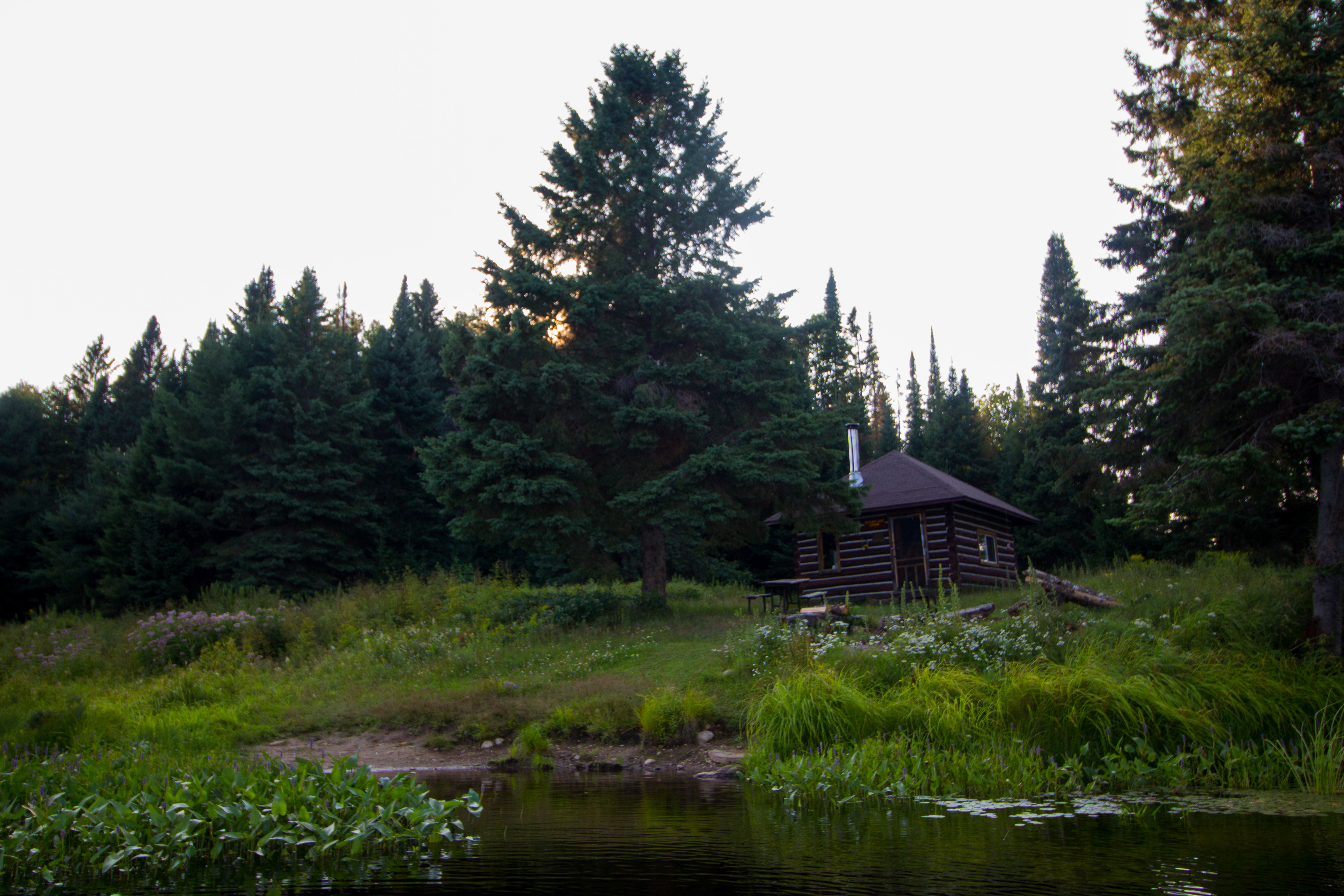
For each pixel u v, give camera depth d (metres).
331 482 31.91
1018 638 10.91
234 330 38.94
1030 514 34.62
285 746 11.09
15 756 7.29
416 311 62.25
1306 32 11.53
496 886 3.97
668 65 20.31
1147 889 3.79
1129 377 12.74
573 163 19.75
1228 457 11.34
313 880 4.26
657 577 19.72
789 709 9.02
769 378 20.31
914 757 7.93
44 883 4.47
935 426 46.03
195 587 31.75
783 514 20.25
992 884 3.91
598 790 7.66
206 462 32.34
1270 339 10.95
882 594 24.12
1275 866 4.29
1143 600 13.50
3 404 45.19
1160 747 8.29
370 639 16.72
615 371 19.09
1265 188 12.28
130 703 13.12
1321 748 7.85
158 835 5.06
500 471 16.95
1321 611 12.00
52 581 34.75
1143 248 24.44
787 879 4.04
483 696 12.34
